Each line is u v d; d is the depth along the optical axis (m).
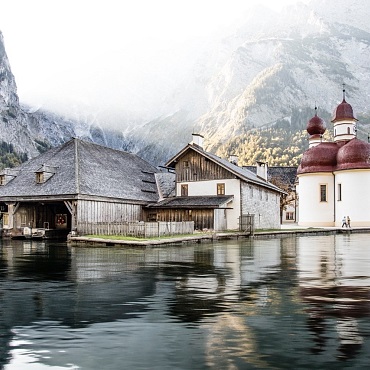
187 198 50.44
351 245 33.16
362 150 67.12
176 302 11.88
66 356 7.88
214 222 46.34
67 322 9.96
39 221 46.84
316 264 20.22
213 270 18.12
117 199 44.59
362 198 66.00
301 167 73.25
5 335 9.02
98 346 8.36
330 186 70.38
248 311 10.85
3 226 45.50
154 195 52.25
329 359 7.67
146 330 9.31
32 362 7.62
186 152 52.50
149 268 18.86
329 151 71.62
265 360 7.64
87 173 43.97
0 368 7.38
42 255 25.16
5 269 18.83
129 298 12.44
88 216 40.97
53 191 41.12
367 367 7.34
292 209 98.94
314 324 9.68
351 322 9.82
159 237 35.81
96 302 11.95
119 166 52.09
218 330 9.29
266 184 56.88
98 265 20.03
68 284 14.82
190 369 7.29
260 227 55.31
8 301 12.12
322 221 70.25
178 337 8.84
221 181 50.22
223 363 7.52
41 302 11.97
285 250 28.20
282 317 10.26
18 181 45.44
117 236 36.44
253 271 17.84
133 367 7.38
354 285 14.38
